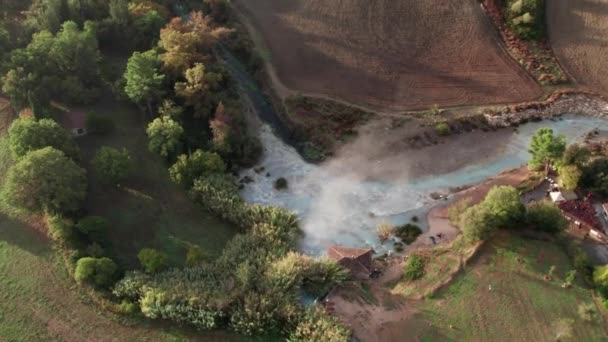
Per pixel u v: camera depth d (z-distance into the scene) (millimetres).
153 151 80312
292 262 65625
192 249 68188
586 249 70625
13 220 71375
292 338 59750
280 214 73500
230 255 67688
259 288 63656
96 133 83562
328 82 97750
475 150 88250
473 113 93000
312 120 90938
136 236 71312
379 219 78062
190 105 87500
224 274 65375
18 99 82438
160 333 60500
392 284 68562
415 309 65125
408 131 90250
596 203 76062
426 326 63375
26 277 65375
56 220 67375
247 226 73000
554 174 81500
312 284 66250
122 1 95875
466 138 89938
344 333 60094
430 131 90312
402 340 61969
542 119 93250
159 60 88500
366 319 63844
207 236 72750
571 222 73812
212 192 74812
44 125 75000
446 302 65812
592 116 94062
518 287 67000
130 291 63000
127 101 88438
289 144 88938
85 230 68062
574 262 68562
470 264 69562
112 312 62094
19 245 68625
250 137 86625
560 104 95125
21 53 85250
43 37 87188
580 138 89938
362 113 92625
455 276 68375
